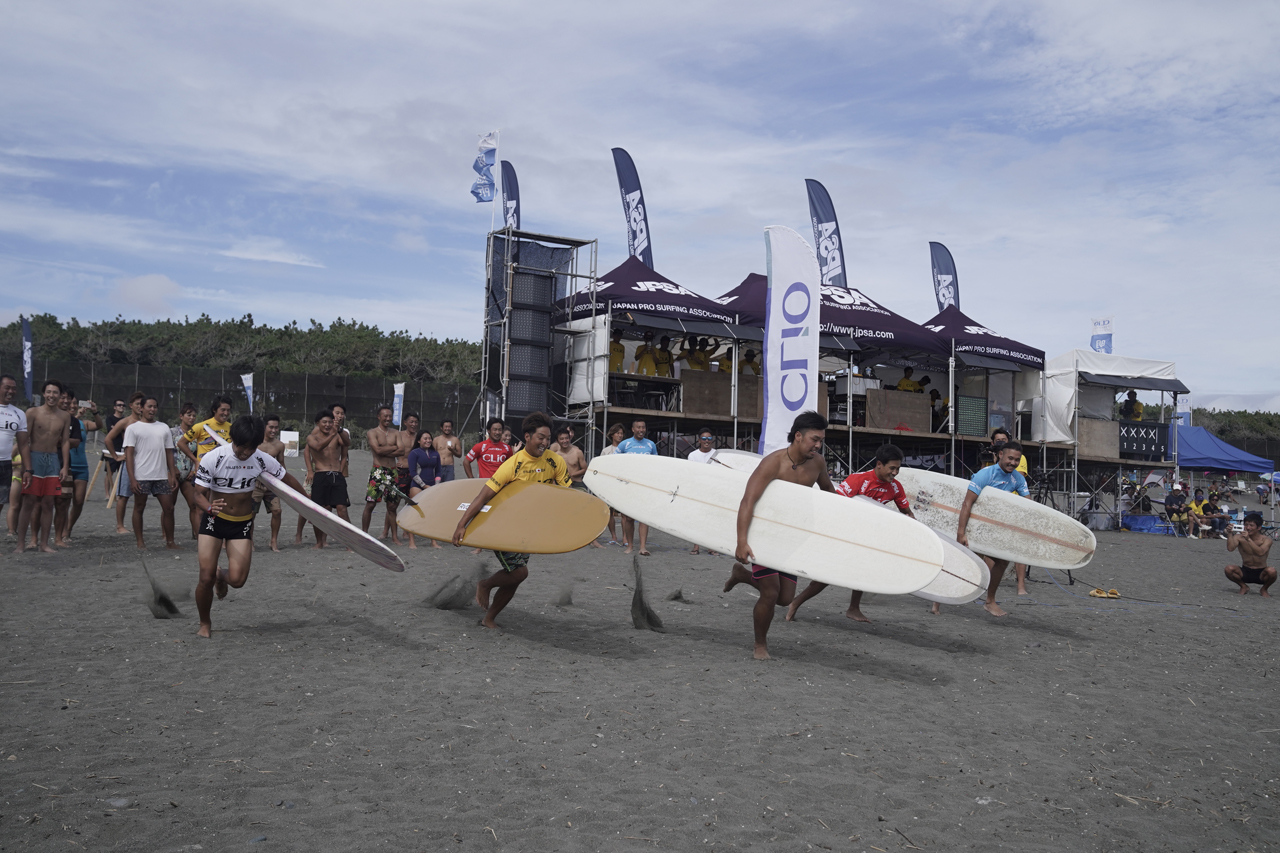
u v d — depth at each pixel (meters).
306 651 5.33
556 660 5.45
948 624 7.55
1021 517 8.03
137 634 5.59
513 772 3.54
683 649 5.96
